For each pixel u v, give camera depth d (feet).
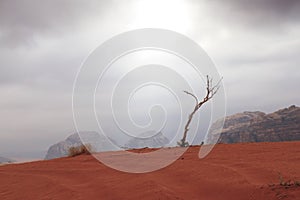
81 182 40.37
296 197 25.22
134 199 30.04
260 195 27.32
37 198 35.32
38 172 49.80
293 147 56.29
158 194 29.78
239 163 40.88
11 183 43.52
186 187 33.47
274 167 36.58
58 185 38.78
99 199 31.89
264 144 64.54
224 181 32.48
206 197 30.17
